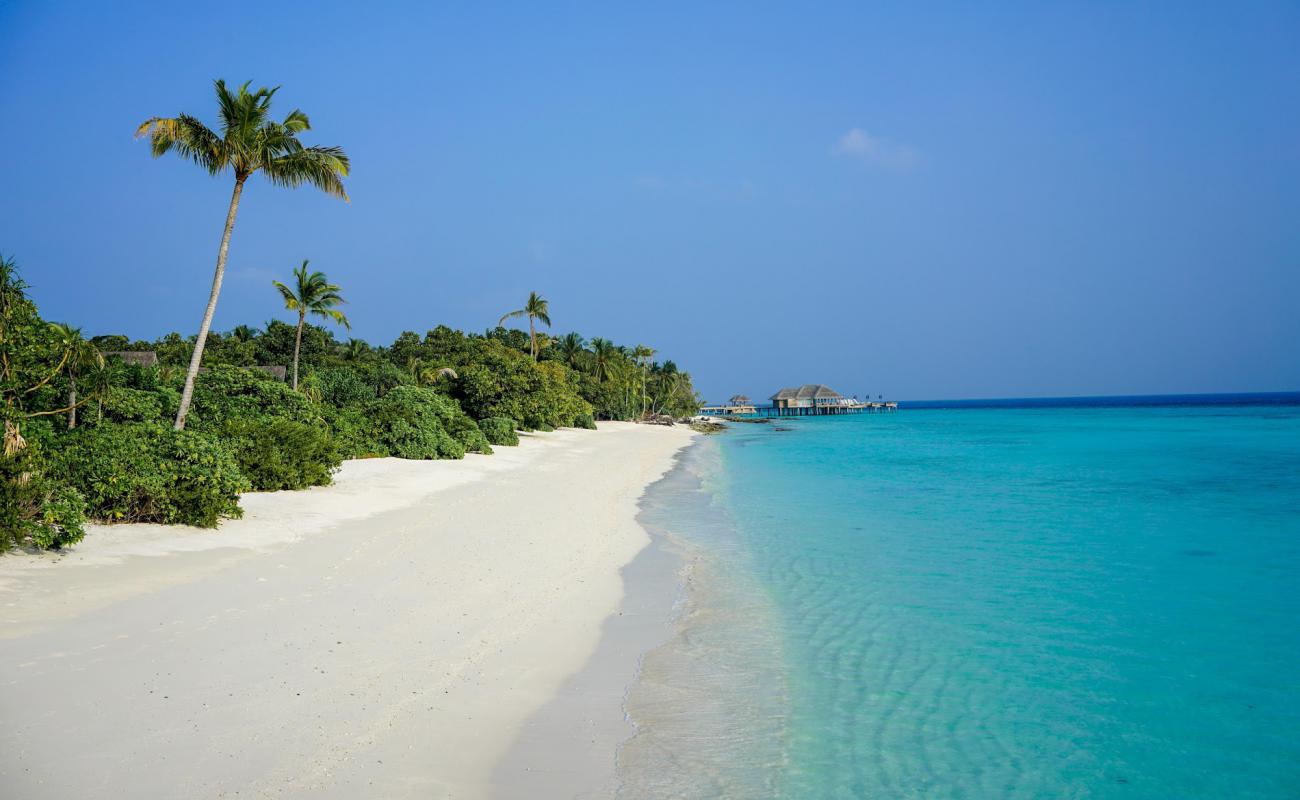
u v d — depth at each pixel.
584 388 82.31
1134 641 10.91
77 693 7.35
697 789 6.66
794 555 16.59
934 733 7.94
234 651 8.82
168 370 27.33
